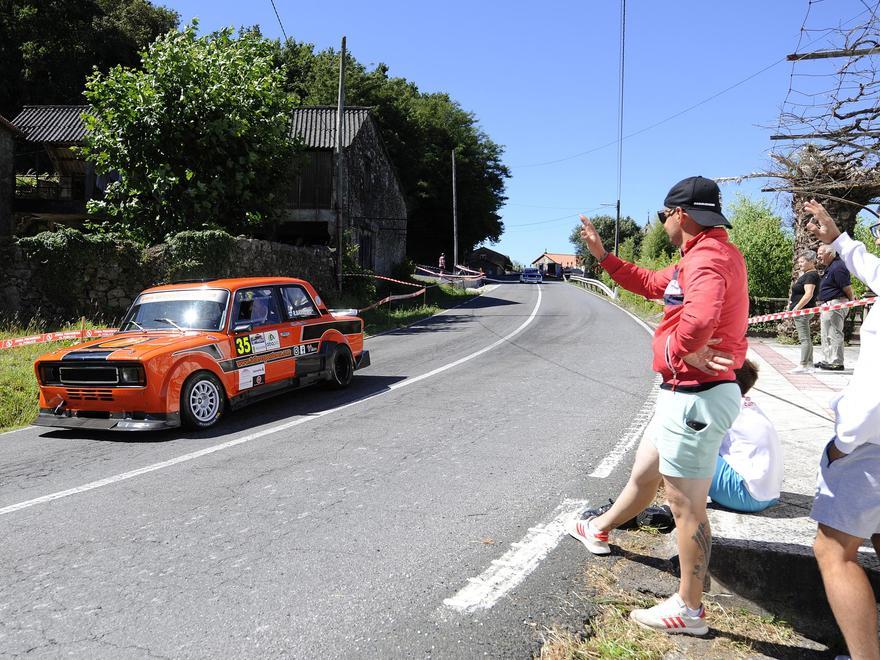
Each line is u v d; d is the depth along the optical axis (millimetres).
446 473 4945
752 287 16781
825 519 2309
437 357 11781
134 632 2787
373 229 30281
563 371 9805
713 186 2691
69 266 13953
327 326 8484
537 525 3916
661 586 3129
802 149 5480
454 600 3035
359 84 45281
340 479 4840
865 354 2244
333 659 2580
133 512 4242
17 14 38250
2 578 3322
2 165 24578
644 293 3209
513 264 122188
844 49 5098
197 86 16266
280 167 18500
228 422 6926
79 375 6379
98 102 16719
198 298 7316
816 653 2676
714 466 2689
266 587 3172
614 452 5453
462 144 57438
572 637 2734
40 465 5496
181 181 16828
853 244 2570
